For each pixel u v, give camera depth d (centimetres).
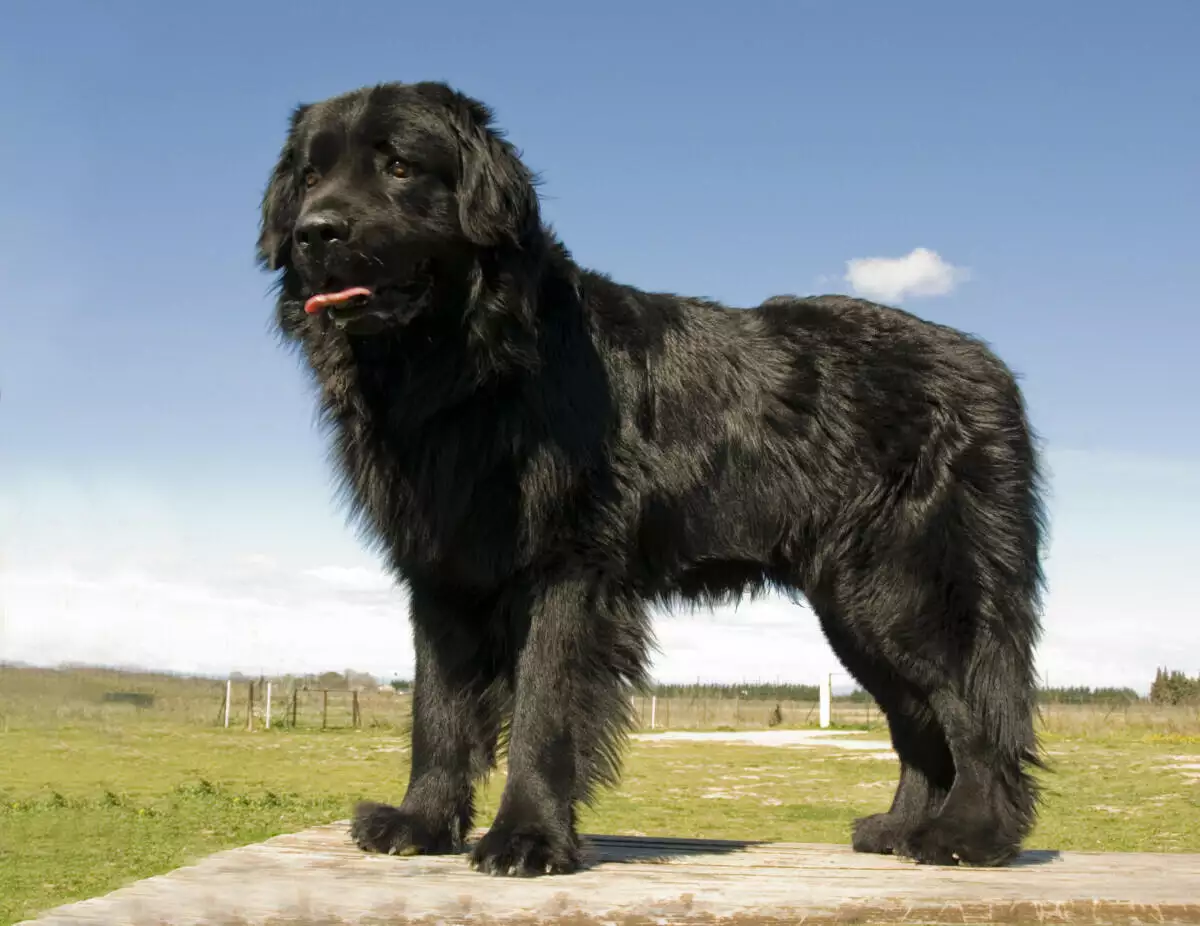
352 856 388
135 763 1630
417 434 381
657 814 1360
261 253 432
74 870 848
